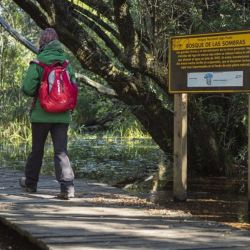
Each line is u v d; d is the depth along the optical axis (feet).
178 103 21.84
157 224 16.93
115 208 19.40
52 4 27.37
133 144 53.06
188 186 27.71
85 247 14.06
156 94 31.40
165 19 28.84
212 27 29.96
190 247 14.26
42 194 21.95
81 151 45.55
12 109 60.29
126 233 15.64
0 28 52.85
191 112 29.96
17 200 20.49
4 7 49.49
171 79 21.84
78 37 27.81
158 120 30.66
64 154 20.79
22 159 39.78
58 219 17.26
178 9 29.32
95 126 71.61
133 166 35.47
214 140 30.86
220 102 33.83
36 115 20.62
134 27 27.45
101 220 17.29
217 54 20.68
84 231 15.74
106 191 23.27
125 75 29.14
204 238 15.26
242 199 24.03
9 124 59.67
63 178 20.84
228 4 30.50
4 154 43.80
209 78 20.90
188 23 30.50
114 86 29.32
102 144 53.01
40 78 20.18
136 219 17.60
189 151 30.96
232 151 34.91
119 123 60.44
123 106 42.27
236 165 34.17
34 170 22.03
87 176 31.32
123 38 27.12
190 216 18.34
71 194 20.94
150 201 22.44
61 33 27.68
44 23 28.14
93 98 64.64
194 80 21.22
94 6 30.71
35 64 20.15
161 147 31.73
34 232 15.48
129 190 26.09
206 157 30.83
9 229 18.43
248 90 20.02
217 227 16.75
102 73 28.63
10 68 59.26
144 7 28.58
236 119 33.35
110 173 32.37
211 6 31.53
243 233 15.98
